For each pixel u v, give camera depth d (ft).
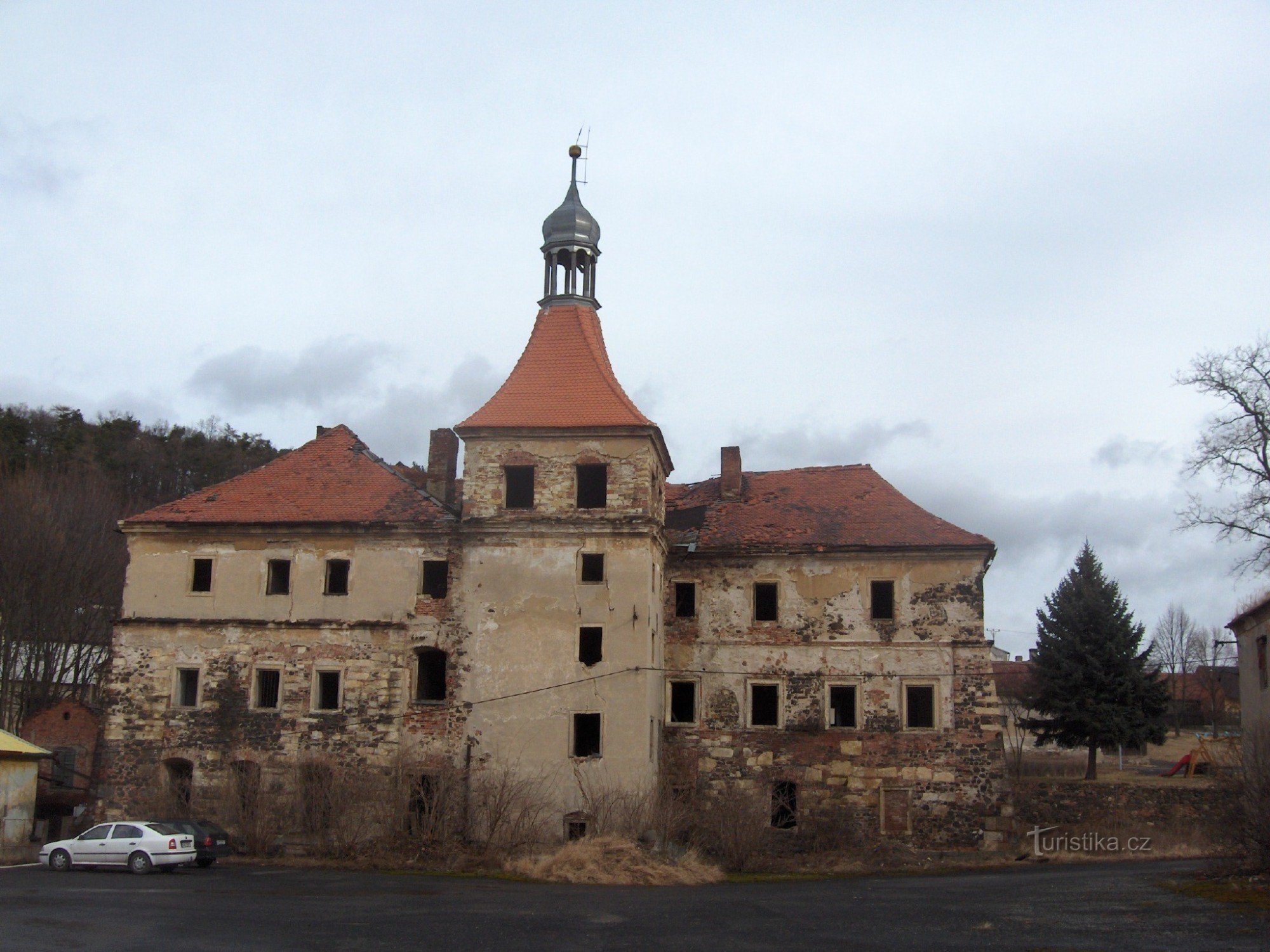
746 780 135.74
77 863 107.04
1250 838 95.61
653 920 74.69
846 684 136.98
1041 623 187.11
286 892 90.27
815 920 75.00
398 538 131.85
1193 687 289.94
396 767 122.21
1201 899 83.05
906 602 137.90
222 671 130.21
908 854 127.34
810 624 139.13
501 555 129.39
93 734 154.51
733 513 149.38
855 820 132.67
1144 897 85.35
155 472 250.98
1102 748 184.24
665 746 137.59
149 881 97.25
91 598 197.57
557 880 104.83
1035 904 82.84
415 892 91.50
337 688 128.88
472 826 121.80
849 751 134.92
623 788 121.60
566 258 146.92
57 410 260.01
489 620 127.85
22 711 181.27
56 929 67.62
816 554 140.36
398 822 118.73
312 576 132.05
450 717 126.21
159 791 125.70
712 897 90.17
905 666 136.26
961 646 135.64
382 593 130.62
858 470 153.58
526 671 126.00
